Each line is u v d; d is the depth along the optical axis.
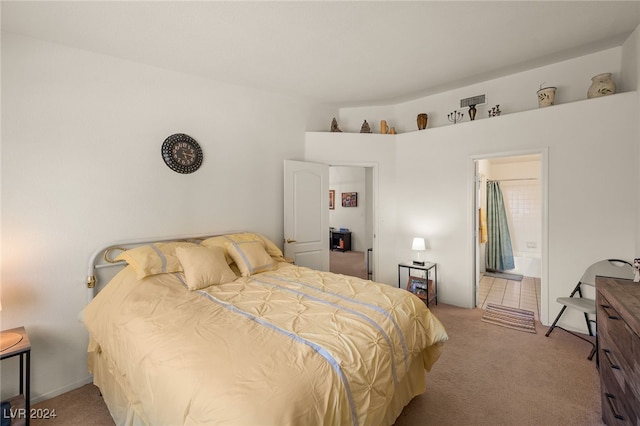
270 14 2.05
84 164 2.26
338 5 1.99
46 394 2.08
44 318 2.08
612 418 1.52
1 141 1.93
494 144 3.31
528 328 2.98
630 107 2.59
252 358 1.19
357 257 7.01
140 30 2.13
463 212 3.58
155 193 2.63
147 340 1.43
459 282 3.64
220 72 2.91
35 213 2.05
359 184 7.87
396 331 1.59
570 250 2.88
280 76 3.10
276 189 3.61
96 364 2.01
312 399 1.03
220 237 2.83
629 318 1.26
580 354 2.46
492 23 2.27
